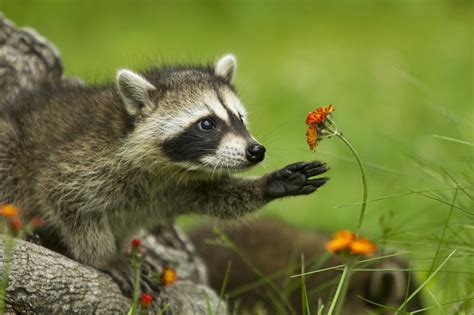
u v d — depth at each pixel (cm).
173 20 2780
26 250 845
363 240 805
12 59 1238
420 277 1185
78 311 861
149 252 1191
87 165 998
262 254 1302
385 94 2211
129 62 2361
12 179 1020
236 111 1059
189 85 1060
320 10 2920
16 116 1062
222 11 2872
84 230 997
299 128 2016
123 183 1015
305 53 2536
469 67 2373
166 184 1040
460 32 2689
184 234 1352
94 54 2452
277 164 1565
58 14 2673
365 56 2511
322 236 1368
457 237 1019
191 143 1018
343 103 2148
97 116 1035
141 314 869
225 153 997
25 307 824
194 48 2547
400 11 2903
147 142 1020
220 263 1316
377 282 1177
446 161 1262
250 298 1260
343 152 1791
